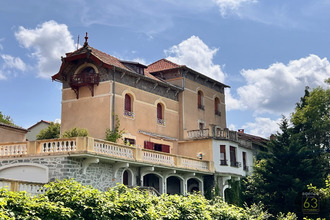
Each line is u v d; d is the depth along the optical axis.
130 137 34.19
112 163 27.23
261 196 37.12
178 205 16.88
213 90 45.53
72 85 34.47
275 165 37.12
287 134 38.28
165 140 37.59
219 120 45.69
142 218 14.83
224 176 37.16
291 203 34.16
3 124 34.00
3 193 12.31
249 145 43.47
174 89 39.84
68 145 24.16
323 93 45.12
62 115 35.66
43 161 24.06
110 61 34.81
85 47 34.41
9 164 24.67
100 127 33.25
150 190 28.00
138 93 35.91
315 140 44.72
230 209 19.00
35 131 48.53
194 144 38.31
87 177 24.94
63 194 13.95
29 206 12.38
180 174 33.59
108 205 14.07
